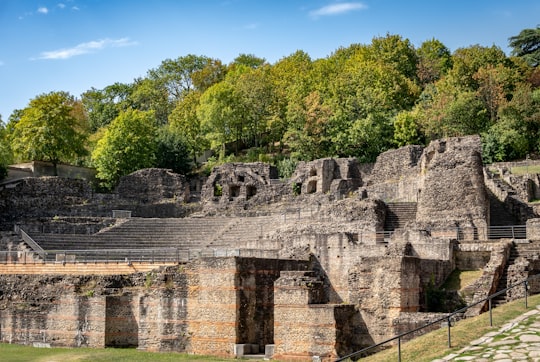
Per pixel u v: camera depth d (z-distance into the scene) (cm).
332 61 13238
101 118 14750
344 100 10488
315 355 4069
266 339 4594
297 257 5500
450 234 5781
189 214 8838
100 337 4941
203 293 4581
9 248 6694
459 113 9656
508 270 4547
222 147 11512
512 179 7381
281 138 11306
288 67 13438
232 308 4447
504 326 3312
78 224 7719
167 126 12612
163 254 6375
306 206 7725
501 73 10669
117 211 8444
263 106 11481
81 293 5106
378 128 9656
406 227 6162
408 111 10606
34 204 8394
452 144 6519
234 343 4406
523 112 9656
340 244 5406
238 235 7244
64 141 10106
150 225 7750
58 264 5947
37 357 4566
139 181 9238
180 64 15612
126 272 5612
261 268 4656
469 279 4912
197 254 6197
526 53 12638
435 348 3222
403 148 8019
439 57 13862
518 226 5981
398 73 11694
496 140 9312
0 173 9238
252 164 8994
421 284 4719
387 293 4331
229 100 11344
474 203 6156
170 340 4662
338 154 9812
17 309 5281
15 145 10312
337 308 4088
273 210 8300
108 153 10138
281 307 4222
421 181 7312
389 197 7756
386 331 4291
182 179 9206
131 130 10300
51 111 10144
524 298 3891
